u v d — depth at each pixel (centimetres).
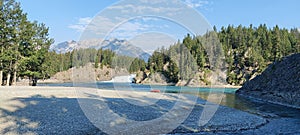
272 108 2356
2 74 3838
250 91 3938
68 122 1212
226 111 1933
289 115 1927
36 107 1598
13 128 1071
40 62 3997
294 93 2720
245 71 7606
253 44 8369
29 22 3800
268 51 8081
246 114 1838
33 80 4300
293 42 8938
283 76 3538
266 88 3600
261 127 1403
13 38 3516
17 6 3578
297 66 3506
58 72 6581
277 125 1485
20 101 1830
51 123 1180
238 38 8556
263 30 9656
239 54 8012
